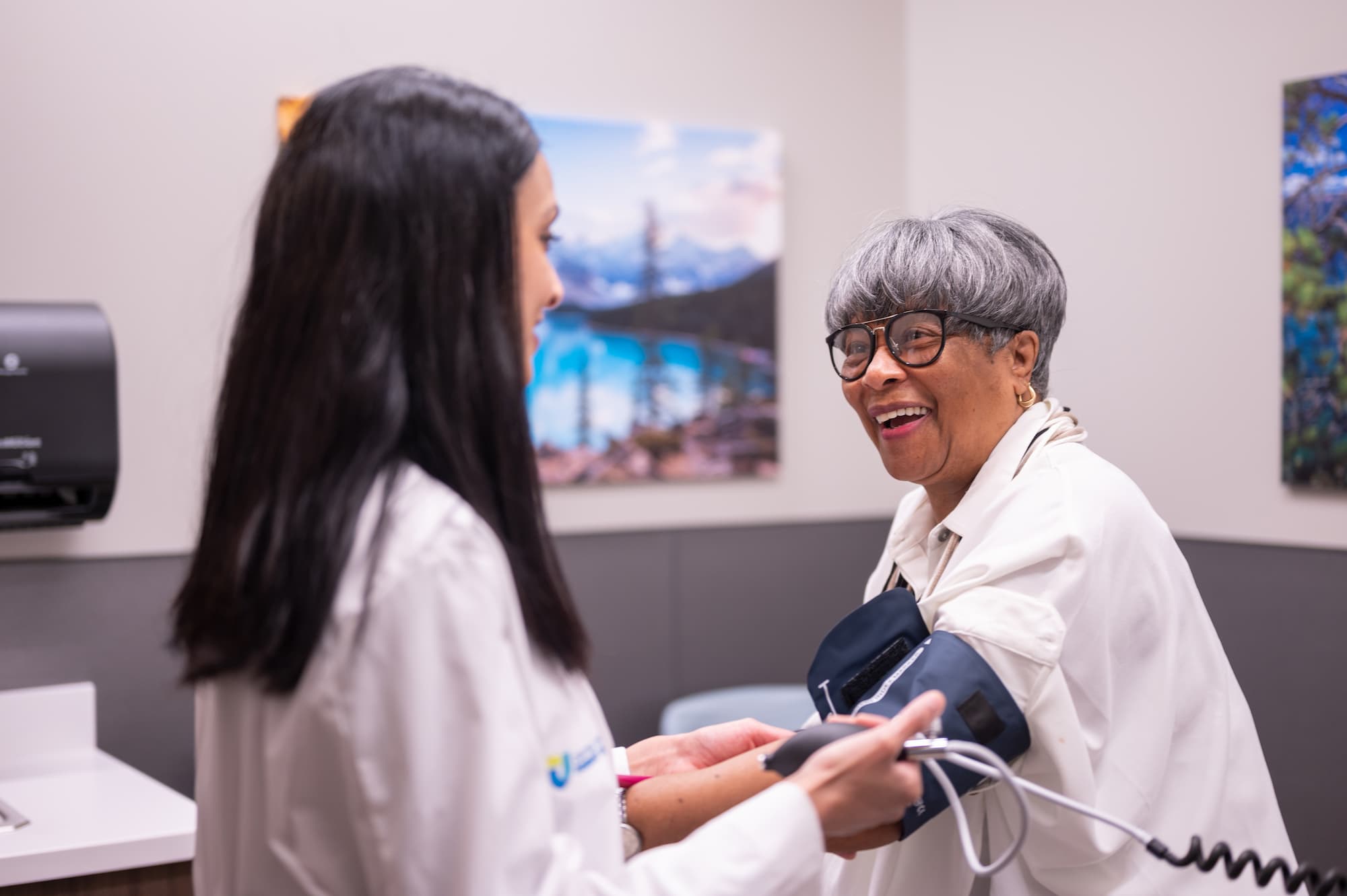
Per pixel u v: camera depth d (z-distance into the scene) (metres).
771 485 2.97
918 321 1.15
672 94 2.84
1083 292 2.59
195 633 0.79
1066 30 2.63
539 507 0.84
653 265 2.79
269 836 0.77
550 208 0.88
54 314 2.09
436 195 0.79
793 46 2.97
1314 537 2.18
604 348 2.75
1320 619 2.16
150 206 2.38
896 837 0.98
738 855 0.80
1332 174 2.11
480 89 0.86
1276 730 2.24
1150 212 2.45
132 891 1.75
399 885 0.72
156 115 2.38
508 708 0.74
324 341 0.77
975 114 2.88
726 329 2.88
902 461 1.18
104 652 2.33
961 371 1.15
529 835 0.72
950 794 0.90
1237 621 2.30
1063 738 1.03
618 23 2.79
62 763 2.19
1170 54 2.41
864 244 1.23
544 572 0.83
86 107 2.33
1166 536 1.17
